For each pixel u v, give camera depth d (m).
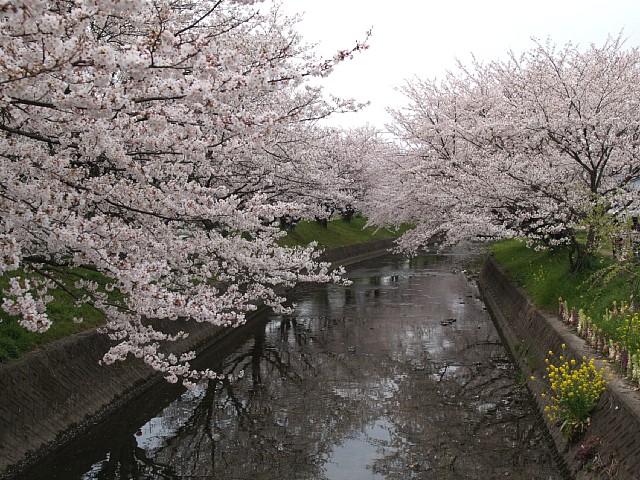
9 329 7.89
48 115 5.05
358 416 9.27
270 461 7.75
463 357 12.66
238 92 4.64
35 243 6.16
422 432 8.55
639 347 7.23
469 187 15.03
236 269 10.08
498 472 7.17
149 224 6.27
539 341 10.57
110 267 4.93
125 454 8.08
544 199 13.37
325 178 12.70
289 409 9.64
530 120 12.43
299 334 15.07
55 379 7.96
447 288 22.98
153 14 5.71
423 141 20.03
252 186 11.78
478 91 18.80
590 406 6.84
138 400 9.73
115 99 4.39
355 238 38.09
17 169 5.26
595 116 11.68
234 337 14.64
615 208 12.11
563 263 14.20
